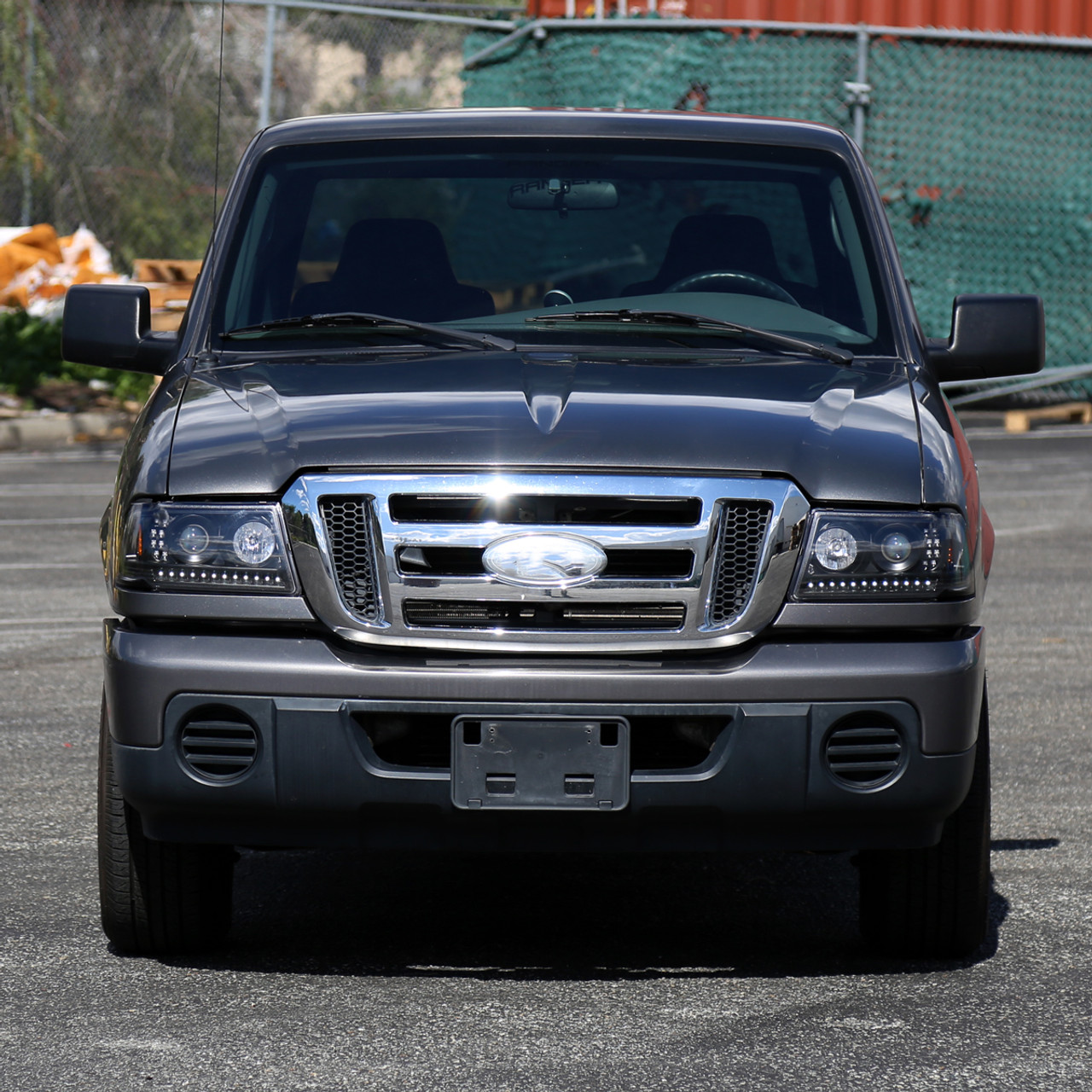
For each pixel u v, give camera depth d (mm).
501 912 12273
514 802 9836
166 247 51344
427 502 9992
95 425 43219
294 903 12477
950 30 46156
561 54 45312
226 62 50188
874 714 9977
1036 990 10562
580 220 13195
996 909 12242
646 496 9953
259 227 13172
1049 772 16250
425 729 10031
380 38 49938
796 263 13016
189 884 10875
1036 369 12852
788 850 10219
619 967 11055
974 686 10141
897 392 11320
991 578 26953
